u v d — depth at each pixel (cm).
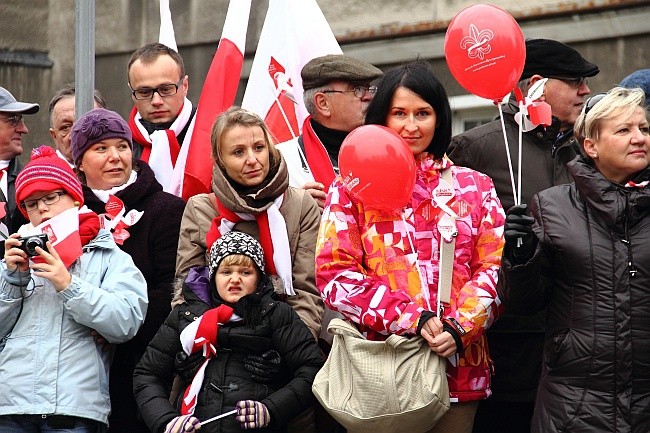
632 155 1269
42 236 1367
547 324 1304
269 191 1405
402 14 3059
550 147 1498
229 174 1415
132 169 1530
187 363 1348
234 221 1415
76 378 1375
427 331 1256
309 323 1389
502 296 1273
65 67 3659
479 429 1482
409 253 1301
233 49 1773
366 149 1280
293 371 1341
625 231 1262
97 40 3600
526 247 1238
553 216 1295
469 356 1302
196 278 1389
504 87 1323
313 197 1484
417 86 1323
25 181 1400
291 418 1317
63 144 1734
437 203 1305
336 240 1306
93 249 1419
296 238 1424
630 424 1238
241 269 1352
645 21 2698
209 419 1315
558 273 1286
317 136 1583
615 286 1253
